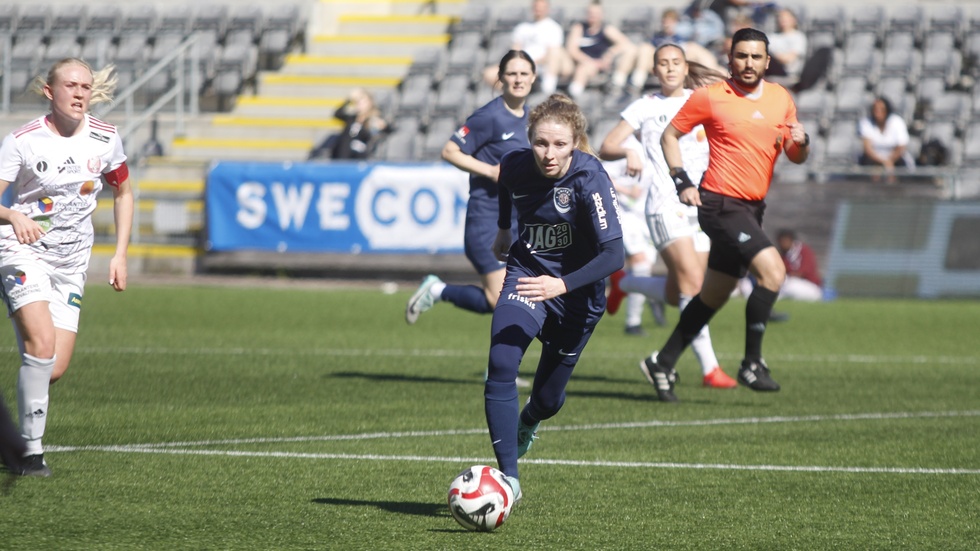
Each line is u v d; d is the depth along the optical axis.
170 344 35.75
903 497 16.70
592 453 19.98
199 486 16.81
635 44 70.06
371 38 76.50
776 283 24.48
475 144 26.88
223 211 57.81
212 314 44.66
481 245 27.73
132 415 23.17
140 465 18.25
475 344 37.25
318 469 18.19
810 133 61.91
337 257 56.97
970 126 62.81
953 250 53.41
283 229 57.16
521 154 15.98
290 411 24.05
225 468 18.16
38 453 17.41
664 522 15.05
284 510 15.39
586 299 15.90
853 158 60.94
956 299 53.25
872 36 69.44
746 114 24.36
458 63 70.94
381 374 30.11
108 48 73.69
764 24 65.94
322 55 76.94
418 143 64.94
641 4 74.38
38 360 17.09
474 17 74.56
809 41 68.75
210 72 72.62
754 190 24.62
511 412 15.30
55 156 17.30
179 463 18.48
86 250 18.05
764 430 22.50
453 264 55.47
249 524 14.60
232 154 68.12
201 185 59.34
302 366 31.41
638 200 37.22
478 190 27.48
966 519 15.42
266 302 49.19
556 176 15.52
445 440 20.92
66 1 79.62
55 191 17.39
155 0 79.25
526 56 26.58
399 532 14.29
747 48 24.00
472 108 67.44
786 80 63.94
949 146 62.19
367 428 22.12
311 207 56.75
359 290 54.41
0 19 77.75
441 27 77.62
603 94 65.19
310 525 14.59
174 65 71.50
